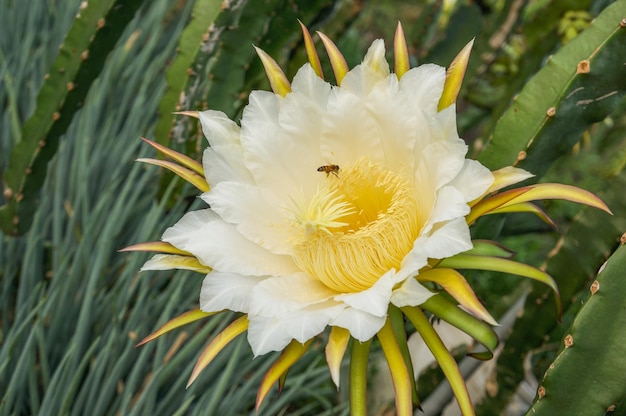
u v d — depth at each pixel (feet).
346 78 2.71
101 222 4.06
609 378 2.57
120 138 4.53
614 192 3.00
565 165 3.98
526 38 3.97
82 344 3.70
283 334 2.53
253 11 3.48
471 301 2.45
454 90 2.65
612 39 2.73
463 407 2.46
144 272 3.83
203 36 3.48
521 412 3.56
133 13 3.51
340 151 2.75
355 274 2.70
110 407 3.71
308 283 2.70
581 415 2.60
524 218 4.21
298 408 4.03
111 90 4.66
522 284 3.68
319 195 2.69
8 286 3.93
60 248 4.01
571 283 3.10
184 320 2.63
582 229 3.05
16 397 3.66
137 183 4.41
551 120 2.81
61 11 5.01
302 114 2.73
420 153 2.66
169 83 3.55
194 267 2.69
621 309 2.56
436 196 2.56
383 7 5.16
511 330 3.36
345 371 3.85
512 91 4.00
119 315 3.77
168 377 3.78
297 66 4.11
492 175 2.55
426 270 2.56
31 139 3.60
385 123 2.70
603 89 2.79
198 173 2.79
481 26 4.26
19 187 3.67
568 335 2.59
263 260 2.70
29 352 3.52
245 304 2.63
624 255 2.57
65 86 3.54
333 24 4.52
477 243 2.59
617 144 3.57
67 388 3.59
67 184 4.43
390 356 2.49
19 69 4.70
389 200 2.79
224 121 2.75
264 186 2.74
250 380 3.72
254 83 4.01
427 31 4.50
